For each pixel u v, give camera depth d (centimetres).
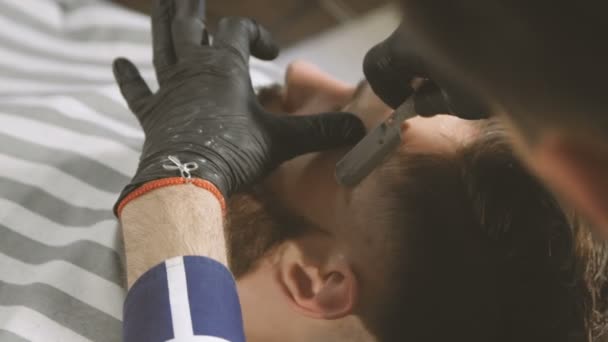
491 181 88
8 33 135
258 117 93
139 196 83
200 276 76
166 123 90
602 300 87
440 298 87
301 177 96
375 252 90
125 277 98
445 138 91
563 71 47
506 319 87
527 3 46
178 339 72
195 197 83
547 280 87
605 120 47
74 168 111
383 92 84
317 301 92
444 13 50
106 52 137
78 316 95
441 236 88
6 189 108
